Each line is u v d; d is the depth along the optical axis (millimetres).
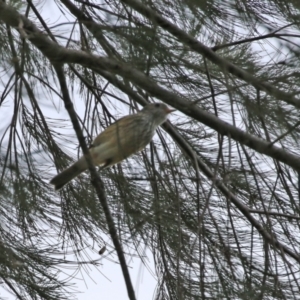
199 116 8227
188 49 7773
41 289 9102
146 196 9234
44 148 9781
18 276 8789
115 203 9164
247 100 7609
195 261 9008
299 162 8523
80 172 8984
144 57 7133
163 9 8602
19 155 8953
